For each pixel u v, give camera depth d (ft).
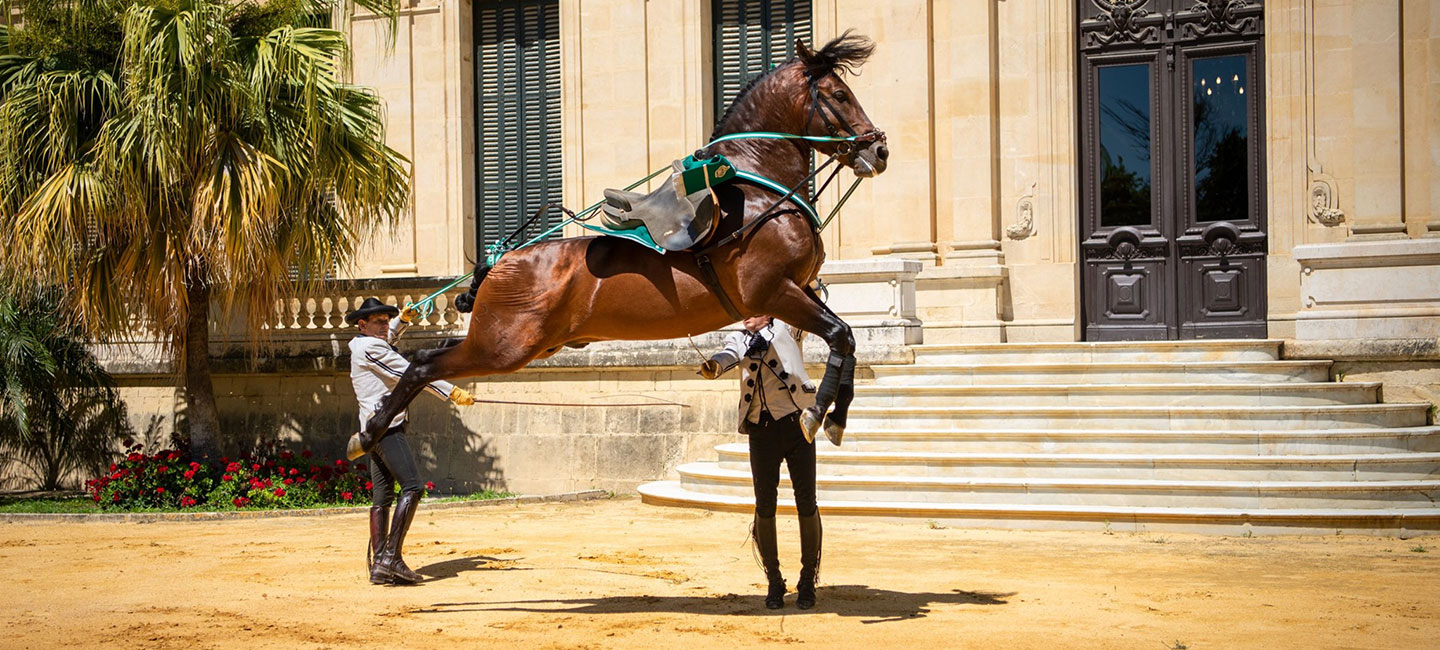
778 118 24.08
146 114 41.68
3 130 43.47
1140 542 33.42
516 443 52.08
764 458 24.32
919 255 53.72
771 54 57.47
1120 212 53.67
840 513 38.52
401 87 60.95
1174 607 24.23
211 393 48.06
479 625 23.21
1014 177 53.88
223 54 43.11
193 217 43.04
